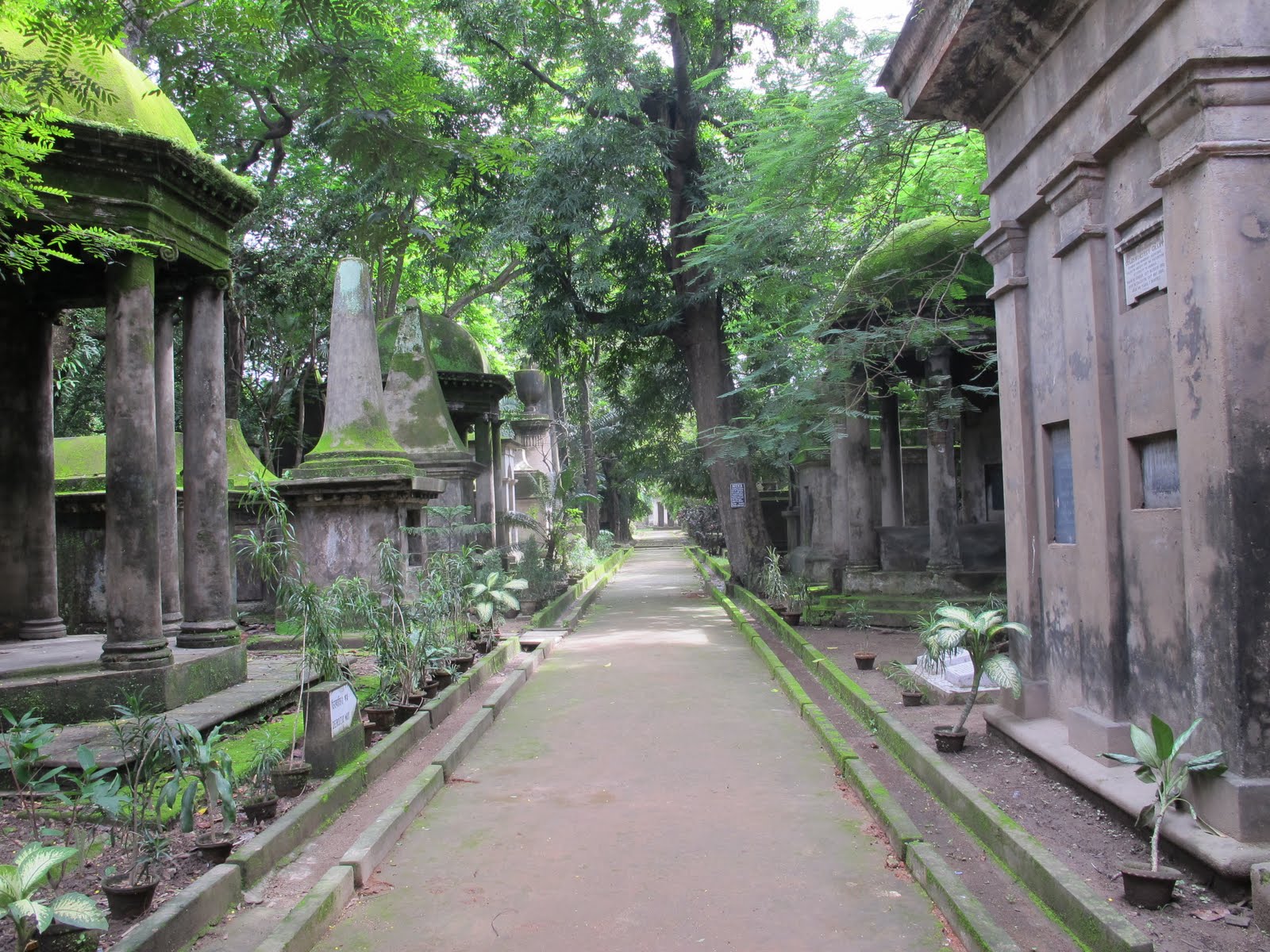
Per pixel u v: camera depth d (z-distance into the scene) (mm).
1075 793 5227
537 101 19844
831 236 13133
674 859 5027
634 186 18422
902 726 7070
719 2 18328
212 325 8797
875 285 12172
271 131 15281
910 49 6836
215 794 4586
